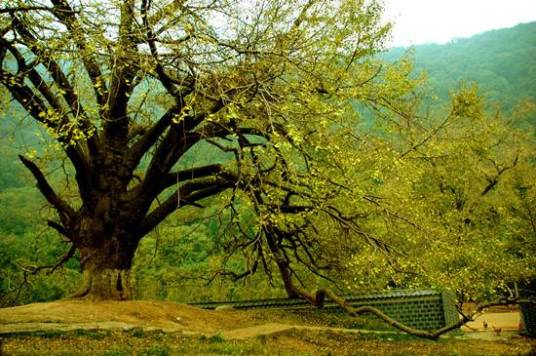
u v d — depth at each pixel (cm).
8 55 1301
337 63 1394
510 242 2419
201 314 1541
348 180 1296
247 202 1270
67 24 1095
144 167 2572
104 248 1468
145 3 1162
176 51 1136
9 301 2391
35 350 883
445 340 1616
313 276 2002
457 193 3008
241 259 2298
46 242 2948
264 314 1941
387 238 1487
